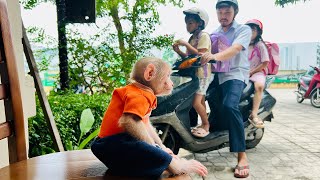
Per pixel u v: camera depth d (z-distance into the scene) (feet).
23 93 8.25
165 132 11.55
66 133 10.51
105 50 19.67
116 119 3.87
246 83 13.20
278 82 65.98
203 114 13.08
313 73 35.45
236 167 12.03
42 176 3.87
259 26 14.26
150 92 3.98
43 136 9.94
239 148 11.85
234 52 12.52
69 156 4.75
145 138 3.74
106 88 19.97
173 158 3.79
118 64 19.76
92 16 12.66
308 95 32.78
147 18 20.07
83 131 10.34
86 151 5.05
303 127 21.76
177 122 11.67
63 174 3.93
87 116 10.52
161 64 4.10
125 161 3.74
